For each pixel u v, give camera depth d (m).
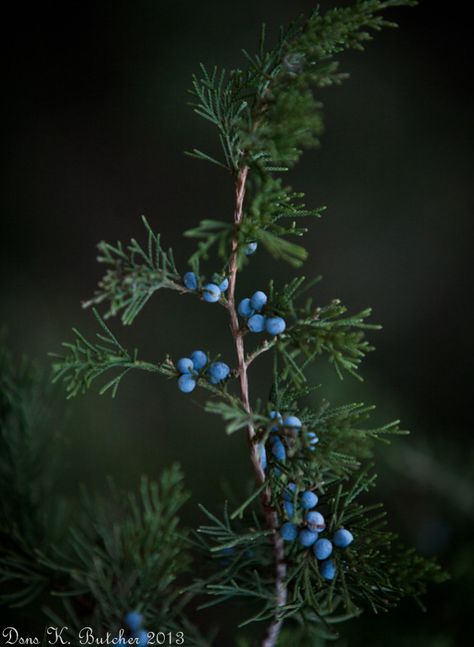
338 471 0.40
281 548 0.43
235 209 0.41
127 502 0.48
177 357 1.03
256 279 1.07
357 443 0.40
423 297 1.10
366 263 1.11
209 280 0.41
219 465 0.86
